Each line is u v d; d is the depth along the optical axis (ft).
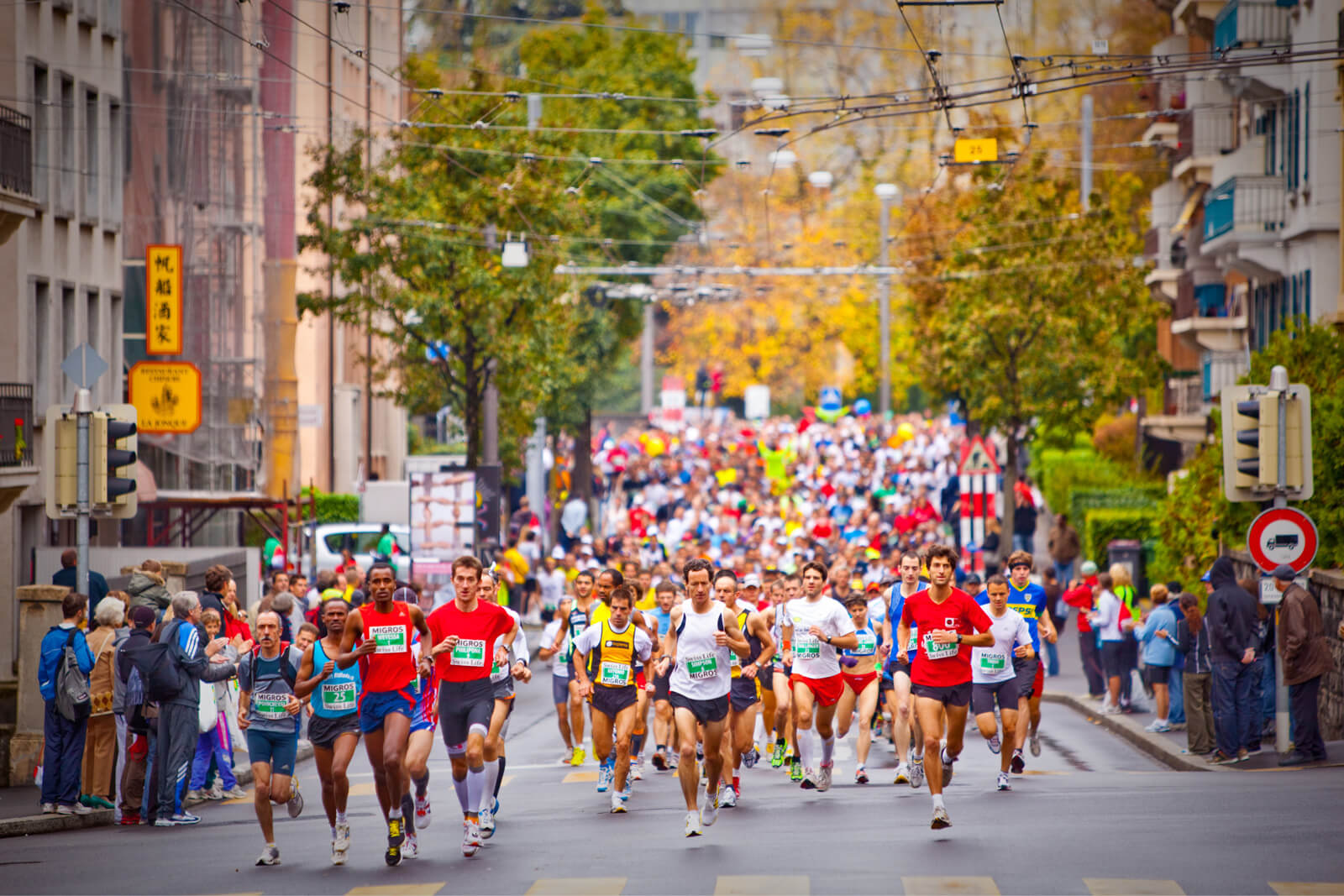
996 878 130.62
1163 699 271.49
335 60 590.96
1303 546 220.02
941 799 157.48
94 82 386.52
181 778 194.18
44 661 200.64
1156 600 275.39
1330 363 300.20
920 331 614.75
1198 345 535.19
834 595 281.33
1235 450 221.87
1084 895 123.24
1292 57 235.40
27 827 194.70
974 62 501.56
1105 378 496.23
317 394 578.66
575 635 240.53
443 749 273.54
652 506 587.27
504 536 532.73
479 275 437.58
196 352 441.27
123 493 217.56
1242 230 424.05
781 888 127.44
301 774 242.58
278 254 496.23
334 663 150.10
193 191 445.37
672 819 173.58
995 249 494.18
